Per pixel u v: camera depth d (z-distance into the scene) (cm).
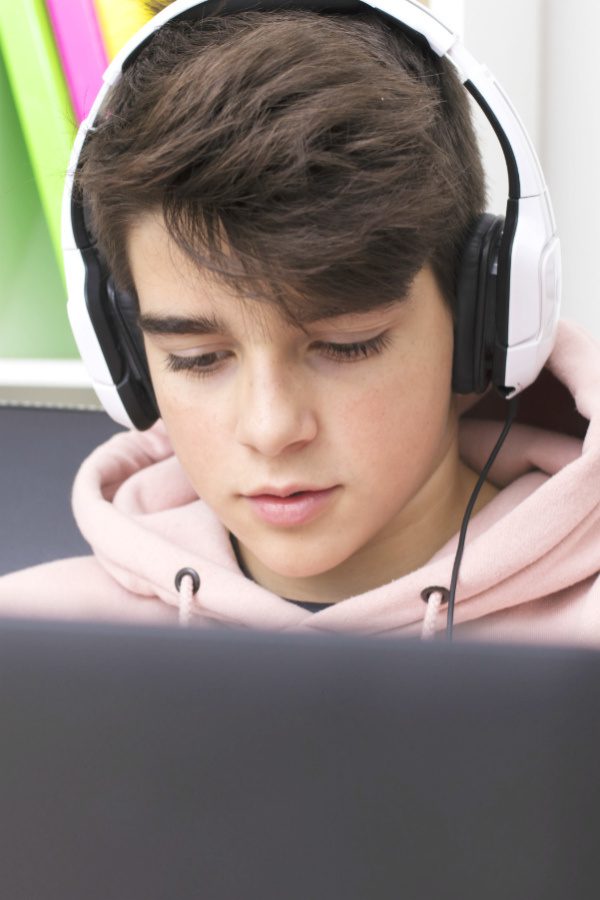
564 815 28
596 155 132
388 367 66
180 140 59
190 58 64
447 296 70
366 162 58
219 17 67
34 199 136
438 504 82
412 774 28
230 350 66
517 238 67
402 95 62
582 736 27
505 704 27
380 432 68
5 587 92
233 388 67
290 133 56
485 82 65
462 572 73
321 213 57
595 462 73
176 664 28
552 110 133
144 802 30
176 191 59
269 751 29
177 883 30
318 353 65
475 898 29
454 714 28
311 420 65
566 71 131
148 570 83
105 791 30
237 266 59
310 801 29
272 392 63
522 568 74
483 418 90
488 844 29
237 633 28
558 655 27
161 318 65
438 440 73
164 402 72
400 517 80
